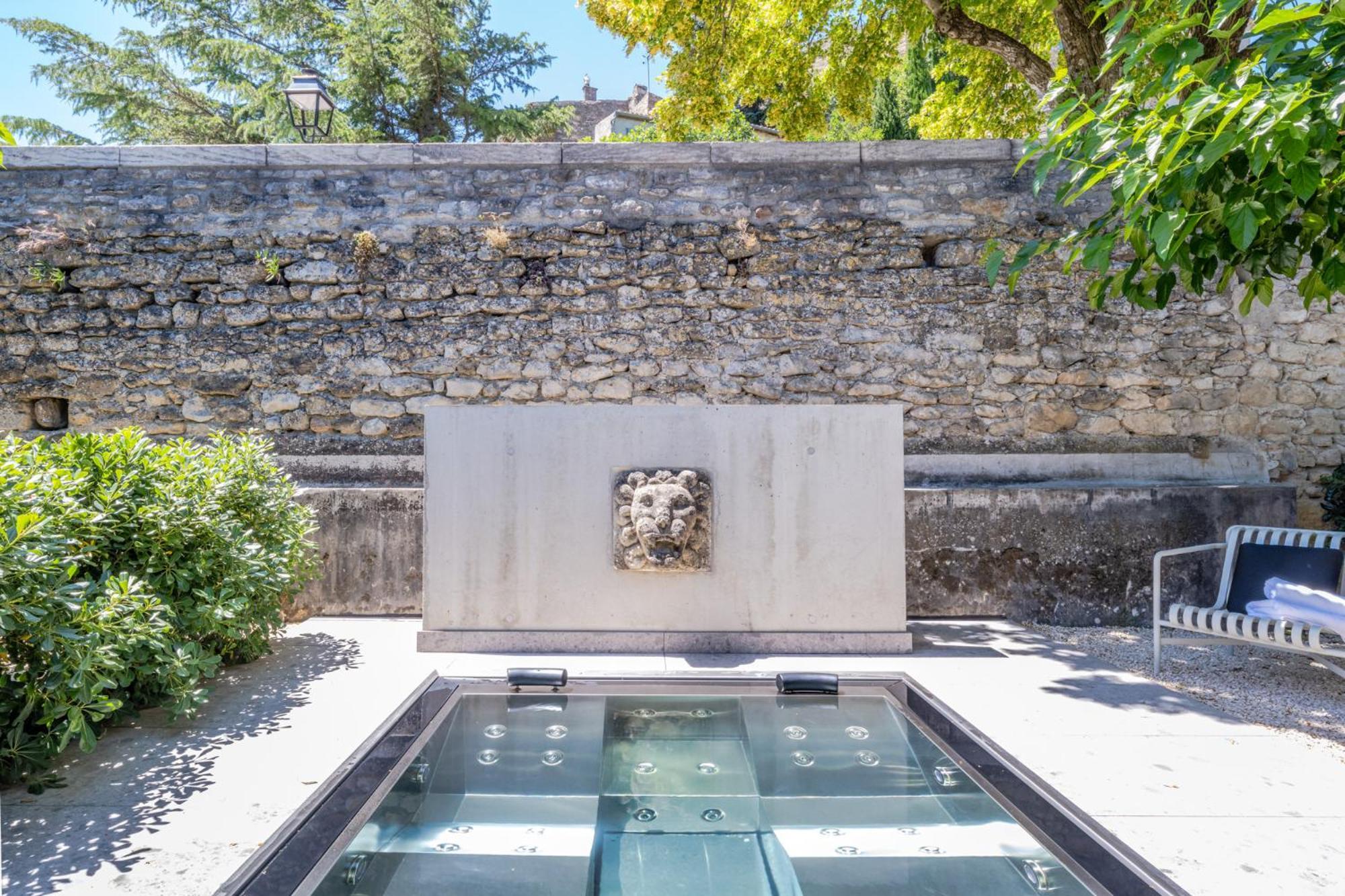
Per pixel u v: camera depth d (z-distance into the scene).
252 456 3.46
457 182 4.76
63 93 13.49
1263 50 2.45
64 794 2.00
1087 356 4.70
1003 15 7.18
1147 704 2.74
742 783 1.86
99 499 2.57
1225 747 2.32
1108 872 1.32
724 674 2.57
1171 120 2.43
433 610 3.45
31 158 4.66
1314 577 3.13
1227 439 4.72
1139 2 3.57
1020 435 4.70
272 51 13.77
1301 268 4.73
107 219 4.69
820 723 2.26
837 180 4.76
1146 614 4.22
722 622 3.42
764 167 4.77
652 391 4.71
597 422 3.44
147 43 13.84
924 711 2.26
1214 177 2.63
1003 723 2.54
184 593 2.80
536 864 1.48
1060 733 2.44
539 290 4.70
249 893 1.21
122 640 2.18
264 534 3.37
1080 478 4.66
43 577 2.05
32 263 4.64
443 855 1.51
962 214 4.73
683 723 2.27
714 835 1.60
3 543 1.93
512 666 3.17
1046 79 5.62
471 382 4.71
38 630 2.02
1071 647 3.62
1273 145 2.24
